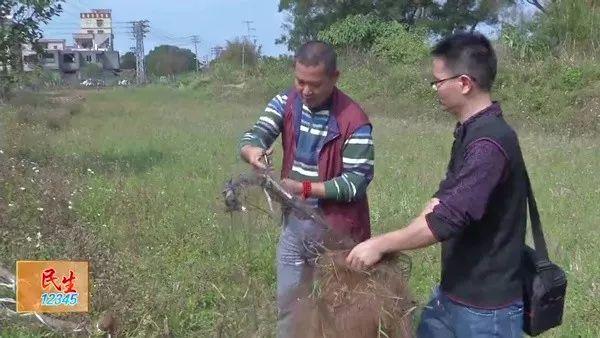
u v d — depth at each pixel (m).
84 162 10.56
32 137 13.08
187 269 5.59
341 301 3.09
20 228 5.93
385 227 7.04
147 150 12.58
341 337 3.07
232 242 5.74
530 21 22.12
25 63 10.91
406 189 8.98
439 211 2.72
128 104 25.61
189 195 8.34
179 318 4.69
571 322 4.80
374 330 3.03
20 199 6.79
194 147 13.05
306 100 3.63
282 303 3.46
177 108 24.55
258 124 3.87
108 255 5.37
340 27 30.45
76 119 19.36
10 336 4.39
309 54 3.54
